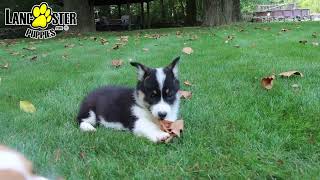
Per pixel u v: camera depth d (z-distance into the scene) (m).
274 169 0.79
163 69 1.04
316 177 0.76
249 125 1.02
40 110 1.25
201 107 1.21
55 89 1.55
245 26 4.41
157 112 0.98
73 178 0.76
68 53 2.65
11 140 0.96
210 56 2.17
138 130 1.00
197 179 0.77
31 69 2.08
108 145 0.92
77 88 1.53
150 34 3.92
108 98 1.10
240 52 2.25
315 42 2.52
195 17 7.71
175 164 0.83
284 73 1.53
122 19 7.73
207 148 0.90
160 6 8.66
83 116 1.11
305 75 1.55
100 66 2.05
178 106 1.09
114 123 1.06
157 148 0.91
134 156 0.87
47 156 0.86
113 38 3.61
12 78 1.83
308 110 1.12
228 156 0.85
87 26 5.44
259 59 1.99
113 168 0.81
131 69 1.89
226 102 1.25
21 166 0.22
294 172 0.78
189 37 3.24
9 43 3.84
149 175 0.78
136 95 1.04
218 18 5.28
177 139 0.95
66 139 0.96
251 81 1.53
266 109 1.16
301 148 0.89
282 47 2.36
